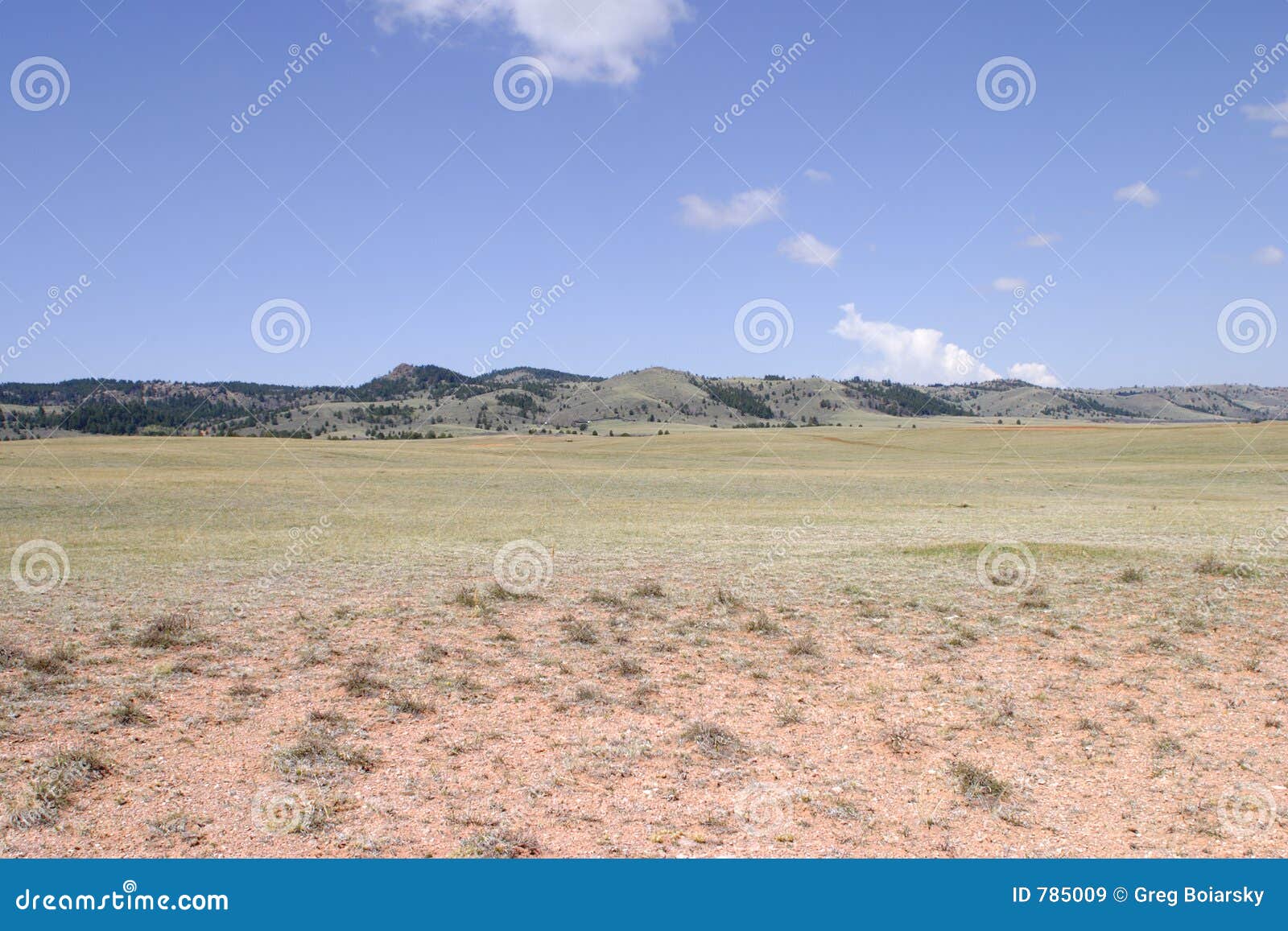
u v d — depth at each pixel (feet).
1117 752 32.78
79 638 47.73
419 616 56.08
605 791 28.78
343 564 82.17
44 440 372.99
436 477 249.14
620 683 41.70
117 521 137.69
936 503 181.78
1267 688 41.01
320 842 24.82
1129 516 137.80
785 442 455.63
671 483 239.30
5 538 109.40
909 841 25.61
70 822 25.59
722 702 38.93
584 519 146.00
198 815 26.25
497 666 44.32
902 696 40.06
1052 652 48.21
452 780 29.48
